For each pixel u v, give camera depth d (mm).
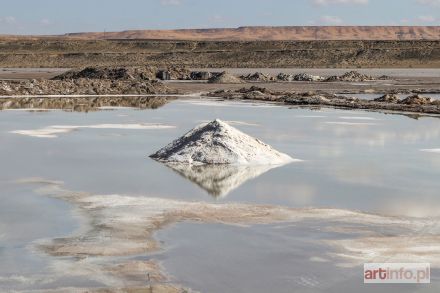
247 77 90438
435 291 9789
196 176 18766
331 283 10070
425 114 39969
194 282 10078
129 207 14727
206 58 162250
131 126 31750
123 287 9828
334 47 170875
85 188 16875
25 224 13266
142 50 193000
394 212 14508
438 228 13086
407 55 154500
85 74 83375
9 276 10266
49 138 26984
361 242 12086
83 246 11766
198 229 12938
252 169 20125
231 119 35719
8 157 21984
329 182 18047
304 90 65250
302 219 13781
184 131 29938
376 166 20828
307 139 27453
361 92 61656
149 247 11727
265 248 11727
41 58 160750
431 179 18641
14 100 49938
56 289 9742
